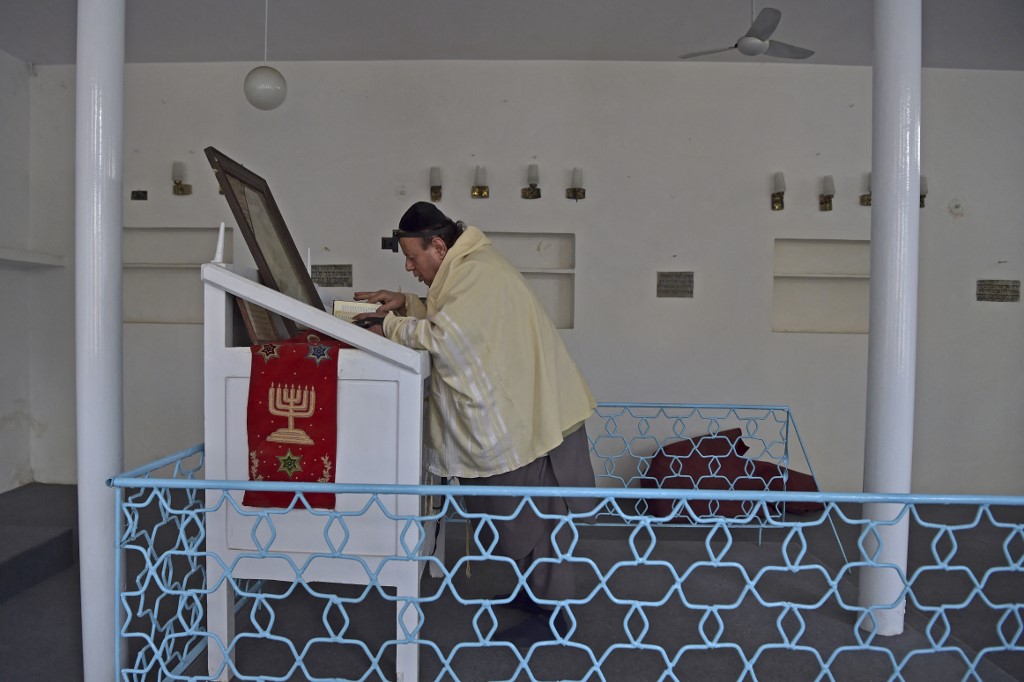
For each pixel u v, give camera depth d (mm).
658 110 4980
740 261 5004
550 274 5215
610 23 4379
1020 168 5062
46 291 4949
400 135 4953
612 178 4984
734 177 4996
